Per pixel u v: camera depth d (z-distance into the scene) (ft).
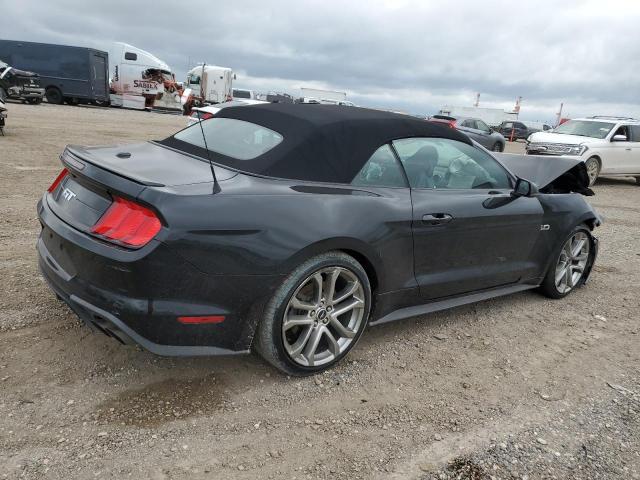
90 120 64.90
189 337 8.50
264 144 10.25
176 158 10.41
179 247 8.03
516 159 16.85
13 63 90.33
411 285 11.24
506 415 9.46
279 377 9.99
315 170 9.98
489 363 11.35
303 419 8.87
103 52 96.48
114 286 8.27
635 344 12.94
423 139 11.92
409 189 11.19
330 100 138.72
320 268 9.43
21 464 7.25
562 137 45.27
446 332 12.71
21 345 10.15
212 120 12.34
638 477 8.15
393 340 12.01
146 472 7.36
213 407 8.94
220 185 8.91
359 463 7.93
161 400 8.96
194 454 7.81
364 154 10.59
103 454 7.60
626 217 30.58
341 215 9.61
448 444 8.53
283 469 7.68
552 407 9.84
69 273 9.02
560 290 15.48
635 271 19.11
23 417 8.19
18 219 18.74
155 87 104.17
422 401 9.70
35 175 27.25
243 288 8.65
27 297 12.15
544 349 12.25
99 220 8.64
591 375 11.20
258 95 144.56
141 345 8.34
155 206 8.00
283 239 8.83
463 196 12.11
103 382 9.29
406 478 7.70
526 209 13.47
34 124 52.70
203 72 101.24
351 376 10.30
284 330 9.36
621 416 9.75
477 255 12.55
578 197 15.62
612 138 44.70
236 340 8.95
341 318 10.50
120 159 9.84
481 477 7.84
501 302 15.02
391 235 10.41
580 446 8.76
